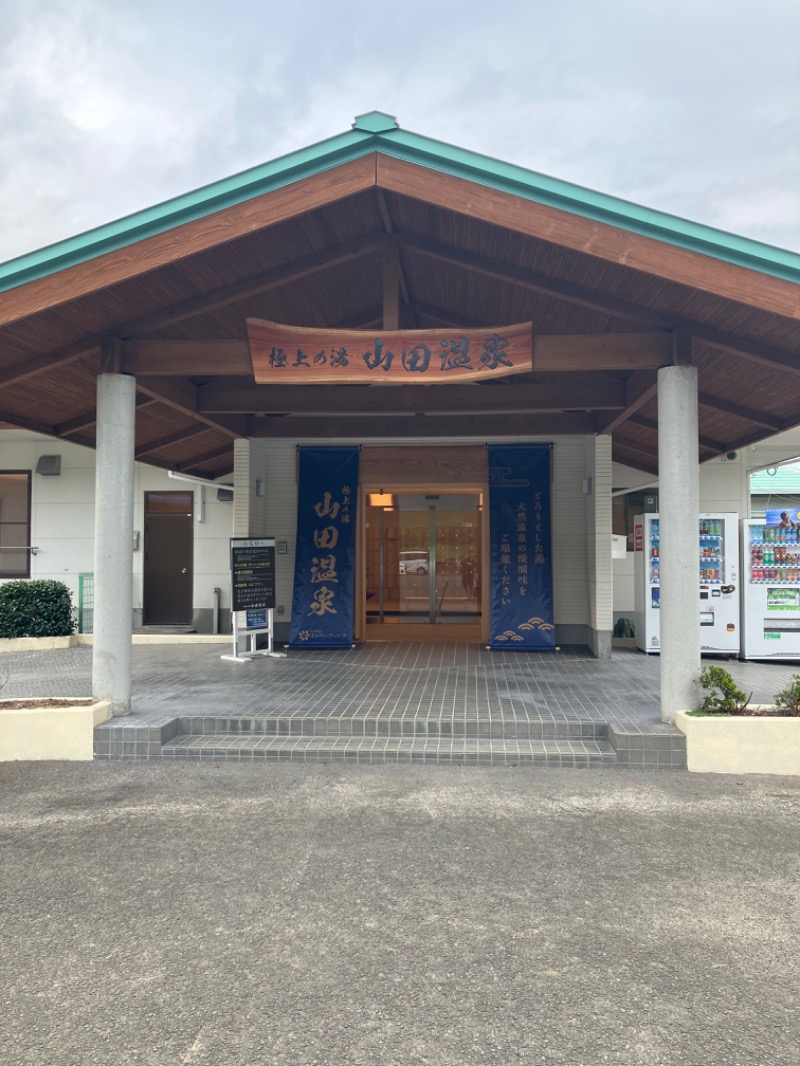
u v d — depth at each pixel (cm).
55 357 630
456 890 362
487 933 324
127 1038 256
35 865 392
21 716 587
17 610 1105
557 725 602
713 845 416
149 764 570
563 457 1043
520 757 564
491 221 509
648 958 305
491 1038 255
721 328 580
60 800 491
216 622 1254
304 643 1025
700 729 550
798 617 960
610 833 432
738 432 885
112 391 621
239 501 1012
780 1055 247
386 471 1058
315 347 591
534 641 1002
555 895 358
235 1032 259
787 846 416
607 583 962
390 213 571
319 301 729
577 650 1010
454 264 641
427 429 1005
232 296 614
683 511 590
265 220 519
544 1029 260
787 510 972
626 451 1109
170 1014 269
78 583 1263
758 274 497
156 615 1277
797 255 491
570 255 545
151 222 522
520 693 720
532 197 507
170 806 478
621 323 675
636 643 1073
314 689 741
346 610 1031
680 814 463
